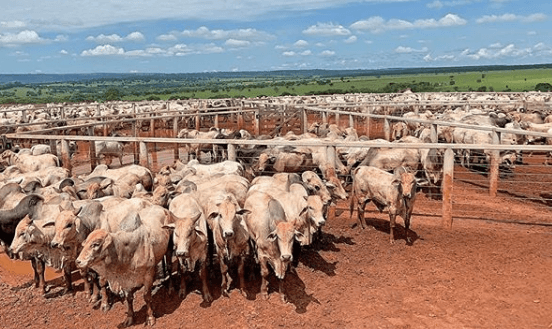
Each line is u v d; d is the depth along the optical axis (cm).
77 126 1883
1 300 872
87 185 1147
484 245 1027
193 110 3008
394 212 1034
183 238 766
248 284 900
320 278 906
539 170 1766
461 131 1867
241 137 2066
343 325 750
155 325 774
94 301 859
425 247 1030
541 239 1050
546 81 11256
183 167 1423
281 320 766
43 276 898
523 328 727
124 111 3828
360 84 14050
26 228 842
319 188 1076
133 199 942
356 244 1060
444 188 1121
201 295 866
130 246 747
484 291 838
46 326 789
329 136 1836
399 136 2270
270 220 813
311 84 15238
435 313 776
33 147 1780
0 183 1264
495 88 9275
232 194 1008
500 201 1358
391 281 888
